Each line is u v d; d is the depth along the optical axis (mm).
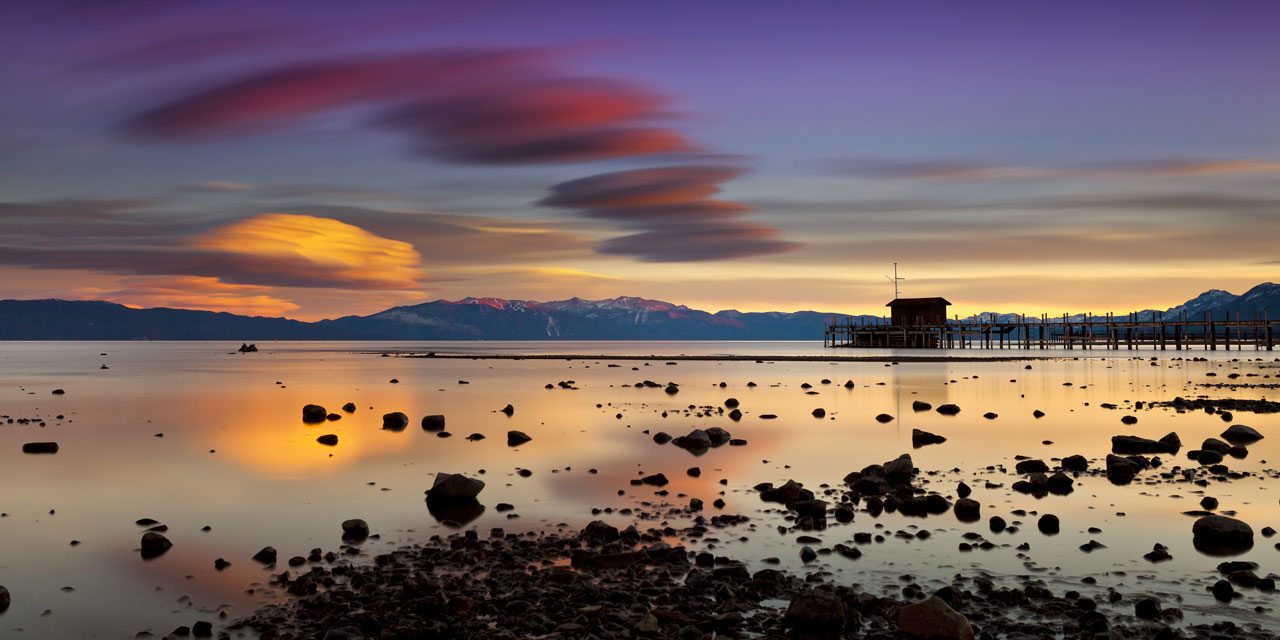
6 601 10781
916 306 136625
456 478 17000
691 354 136375
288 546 13602
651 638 9242
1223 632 9297
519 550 13023
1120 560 12289
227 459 22797
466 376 68625
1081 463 20297
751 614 10125
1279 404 36656
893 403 39656
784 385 53656
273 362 106250
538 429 29266
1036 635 9305
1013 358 95125
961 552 12805
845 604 10133
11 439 27172
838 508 15367
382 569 12133
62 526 15070
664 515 15477
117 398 44969
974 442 25500
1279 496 16781
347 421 32688
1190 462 21297
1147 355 105312
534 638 9328
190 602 10867
